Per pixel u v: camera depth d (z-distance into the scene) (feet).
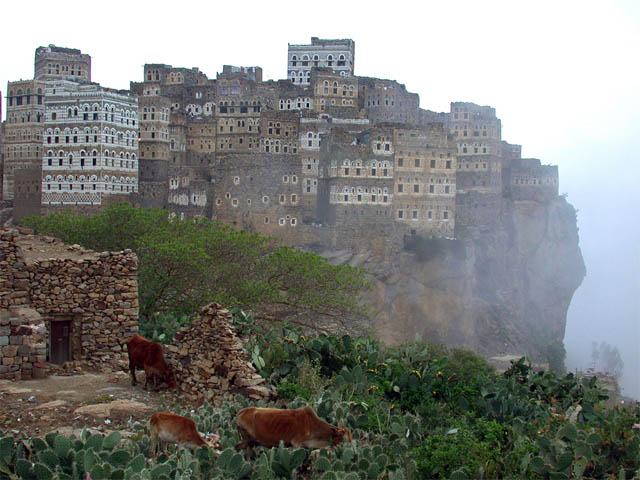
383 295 558.56
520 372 156.87
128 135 639.76
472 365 144.46
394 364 135.74
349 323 228.43
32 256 135.64
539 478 96.78
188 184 634.43
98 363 131.34
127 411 104.63
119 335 133.69
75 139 616.80
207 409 103.50
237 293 204.23
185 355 118.93
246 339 132.16
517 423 114.21
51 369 126.41
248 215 607.37
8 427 97.66
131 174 642.22
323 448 89.10
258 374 117.80
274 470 82.53
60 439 77.51
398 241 608.19
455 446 97.60
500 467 98.12
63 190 618.03
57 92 622.95
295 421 88.94
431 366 134.41
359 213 603.67
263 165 609.42
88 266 133.39
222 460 81.30
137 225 233.96
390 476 86.02
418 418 112.27
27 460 75.92
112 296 133.90
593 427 122.31
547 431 114.52
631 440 107.55
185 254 195.83
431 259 595.88
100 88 618.03
